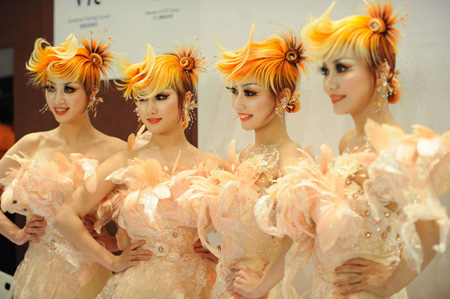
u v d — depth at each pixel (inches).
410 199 64.4
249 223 82.0
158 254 88.1
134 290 87.0
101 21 122.4
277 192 76.2
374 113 73.1
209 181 86.6
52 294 97.8
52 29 129.6
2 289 127.3
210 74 110.0
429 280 91.3
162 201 87.4
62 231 92.6
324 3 97.3
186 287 87.4
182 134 94.7
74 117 103.4
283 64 86.4
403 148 65.5
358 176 71.9
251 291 80.4
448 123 88.5
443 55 88.7
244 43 106.1
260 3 104.2
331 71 74.3
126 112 122.8
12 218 140.3
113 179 90.0
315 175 72.6
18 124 136.7
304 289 100.7
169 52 98.8
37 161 99.3
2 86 141.4
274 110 86.9
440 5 88.8
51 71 100.7
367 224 70.2
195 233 90.3
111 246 105.0
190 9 112.1
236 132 107.7
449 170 65.9
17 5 135.3
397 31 73.9
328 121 98.7
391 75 73.7
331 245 68.2
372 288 70.3
